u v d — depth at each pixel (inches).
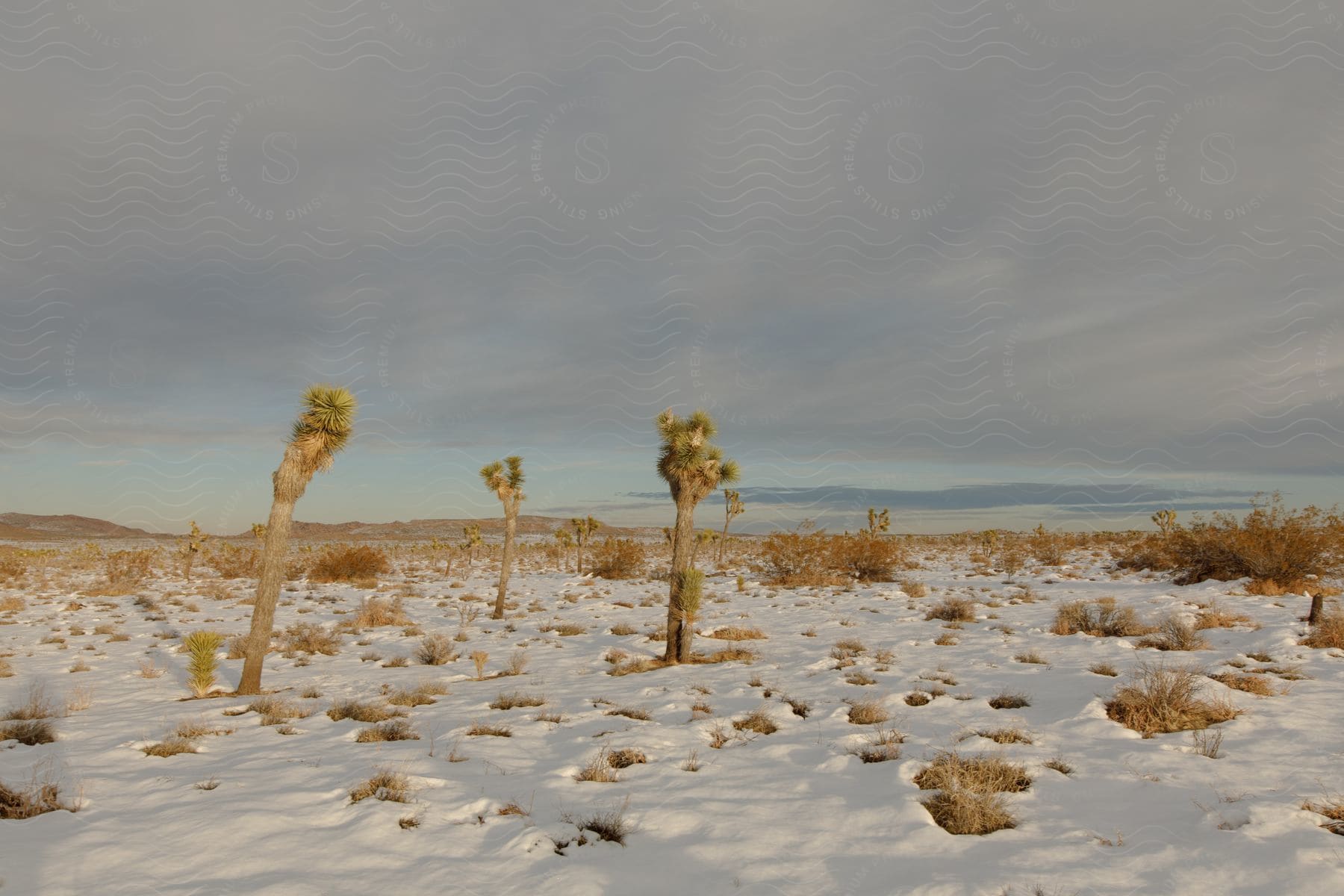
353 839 252.8
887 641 700.7
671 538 2164.1
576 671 621.0
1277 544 927.0
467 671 640.4
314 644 772.6
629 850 245.6
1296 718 366.0
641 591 1503.4
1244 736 341.7
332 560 1894.7
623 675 590.6
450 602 1343.5
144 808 281.9
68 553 3700.8
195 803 287.4
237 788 304.3
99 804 285.6
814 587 1413.6
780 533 1636.3
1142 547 1392.7
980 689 478.0
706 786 310.0
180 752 366.9
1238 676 445.7
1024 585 1241.4
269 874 225.1
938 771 299.7
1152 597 912.9
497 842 252.1
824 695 479.2
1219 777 290.7
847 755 346.6
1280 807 250.8
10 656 732.0
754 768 334.3
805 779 315.3
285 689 560.7
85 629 986.1
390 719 442.3
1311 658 512.7
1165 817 255.9
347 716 450.9
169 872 225.1
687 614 639.1
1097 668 504.7
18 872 221.6
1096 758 324.2
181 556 2972.4
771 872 226.2
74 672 642.2
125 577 1800.0
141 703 506.3
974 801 267.0
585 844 250.4
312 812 279.0
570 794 300.7
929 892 208.4
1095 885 209.0
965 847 239.6
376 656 722.2
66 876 220.7
